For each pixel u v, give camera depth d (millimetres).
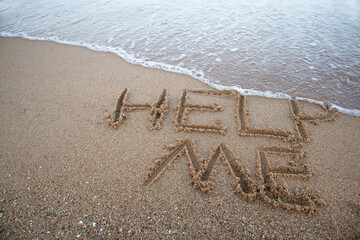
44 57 1554
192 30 1744
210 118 1090
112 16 2033
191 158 938
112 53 1561
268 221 768
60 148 975
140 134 1027
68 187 851
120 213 788
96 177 877
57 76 1368
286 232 748
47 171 896
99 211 792
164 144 985
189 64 1425
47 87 1287
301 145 957
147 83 1293
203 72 1359
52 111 1142
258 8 1990
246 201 811
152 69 1397
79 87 1279
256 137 1003
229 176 878
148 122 1079
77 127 1060
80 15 2105
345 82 1243
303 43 1538
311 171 878
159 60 1470
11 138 1018
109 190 842
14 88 1289
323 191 832
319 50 1469
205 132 1029
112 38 1729
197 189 844
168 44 1613
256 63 1399
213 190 840
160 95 1198
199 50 1536
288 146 956
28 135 1029
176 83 1288
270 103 1156
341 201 806
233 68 1376
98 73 1379
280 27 1715
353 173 874
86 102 1184
